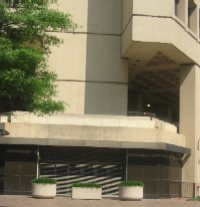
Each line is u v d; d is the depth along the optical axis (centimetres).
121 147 2855
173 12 3041
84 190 2589
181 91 3500
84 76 3206
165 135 2939
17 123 2831
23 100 1741
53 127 2859
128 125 2920
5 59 1557
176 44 3050
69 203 2291
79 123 2902
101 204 2291
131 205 2289
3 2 1647
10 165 2836
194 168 3347
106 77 3219
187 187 3288
